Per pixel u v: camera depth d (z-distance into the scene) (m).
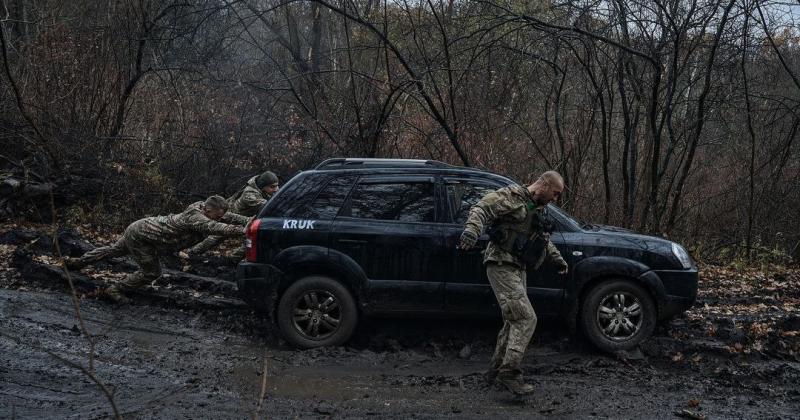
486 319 6.44
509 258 5.39
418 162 6.73
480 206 5.32
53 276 7.75
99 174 11.82
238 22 12.79
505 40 11.86
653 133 11.39
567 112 12.59
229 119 12.67
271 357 6.17
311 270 6.45
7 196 10.85
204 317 7.15
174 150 12.41
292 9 15.21
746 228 12.59
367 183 6.53
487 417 4.94
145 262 7.34
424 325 6.93
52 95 12.24
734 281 9.97
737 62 11.32
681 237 12.57
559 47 11.48
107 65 12.70
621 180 12.97
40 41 12.62
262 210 6.53
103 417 4.62
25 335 6.16
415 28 11.84
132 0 12.85
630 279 6.43
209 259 9.02
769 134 12.98
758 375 6.01
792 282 10.11
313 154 12.34
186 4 12.01
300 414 4.90
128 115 12.73
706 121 12.25
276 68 13.58
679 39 10.85
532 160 12.31
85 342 6.20
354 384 5.59
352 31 14.09
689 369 6.18
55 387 5.14
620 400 5.37
